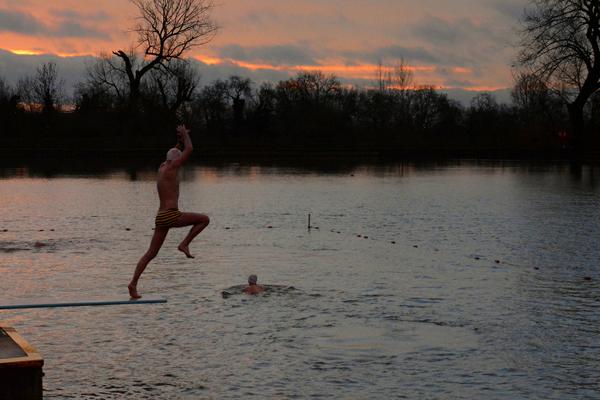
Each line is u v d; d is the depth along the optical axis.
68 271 17.91
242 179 52.00
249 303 14.68
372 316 13.77
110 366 11.16
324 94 128.88
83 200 35.78
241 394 10.12
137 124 88.81
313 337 12.48
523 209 32.50
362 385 10.41
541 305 14.67
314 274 17.67
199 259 19.59
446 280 17.05
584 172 61.97
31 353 8.56
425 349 11.90
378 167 69.50
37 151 79.44
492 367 11.11
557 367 11.12
